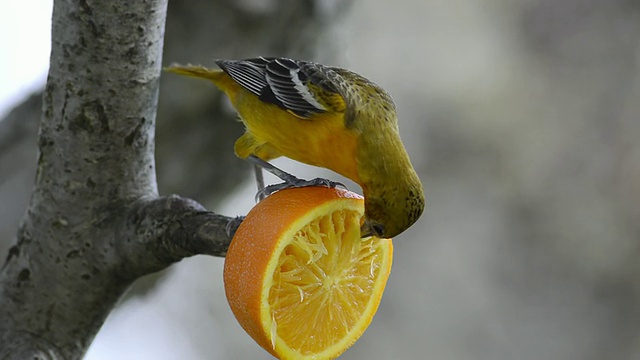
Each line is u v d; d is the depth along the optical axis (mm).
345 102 7867
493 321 18922
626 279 18906
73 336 7902
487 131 19672
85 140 7207
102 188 7379
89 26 6828
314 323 6387
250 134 8781
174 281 19234
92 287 7668
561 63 19891
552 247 19234
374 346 18812
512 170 19609
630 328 18688
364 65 19750
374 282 6828
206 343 19625
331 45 11289
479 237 19406
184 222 6918
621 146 19297
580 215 19234
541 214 19391
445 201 19578
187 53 10461
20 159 9922
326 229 6449
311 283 6406
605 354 18625
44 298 7742
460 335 18906
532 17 20094
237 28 10547
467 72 19828
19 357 7617
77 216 7434
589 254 19109
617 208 19125
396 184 7414
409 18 19938
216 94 10523
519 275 19172
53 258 7598
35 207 7574
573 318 18844
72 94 7086
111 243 7375
